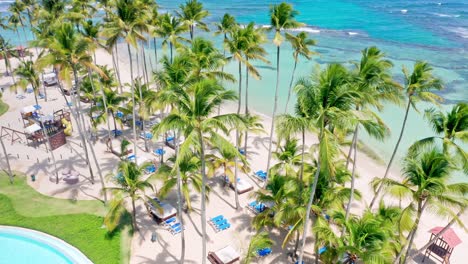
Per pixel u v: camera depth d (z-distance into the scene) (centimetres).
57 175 3731
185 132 2034
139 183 2833
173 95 2042
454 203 2061
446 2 16388
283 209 2542
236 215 3331
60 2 5350
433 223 3362
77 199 3462
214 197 3584
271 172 3083
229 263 2692
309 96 2006
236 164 3312
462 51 8794
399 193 2089
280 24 3609
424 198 2102
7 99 5956
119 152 4369
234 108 5994
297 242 2756
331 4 16062
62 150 4428
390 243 2295
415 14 13588
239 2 16400
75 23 4566
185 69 2895
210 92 1989
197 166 3047
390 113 5691
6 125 5041
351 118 1864
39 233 2978
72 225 3075
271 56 8538
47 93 6300
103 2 4797
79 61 3019
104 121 4378
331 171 1880
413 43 9525
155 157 4325
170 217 3203
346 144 3212
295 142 3284
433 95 2786
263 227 3148
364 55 3100
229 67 7781
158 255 2822
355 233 2003
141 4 4394
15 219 3141
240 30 3656
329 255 2353
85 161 4181
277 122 2066
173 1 16462
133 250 2862
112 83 5038
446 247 2959
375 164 4409
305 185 2784
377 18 12925
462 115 2344
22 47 8538
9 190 3569
